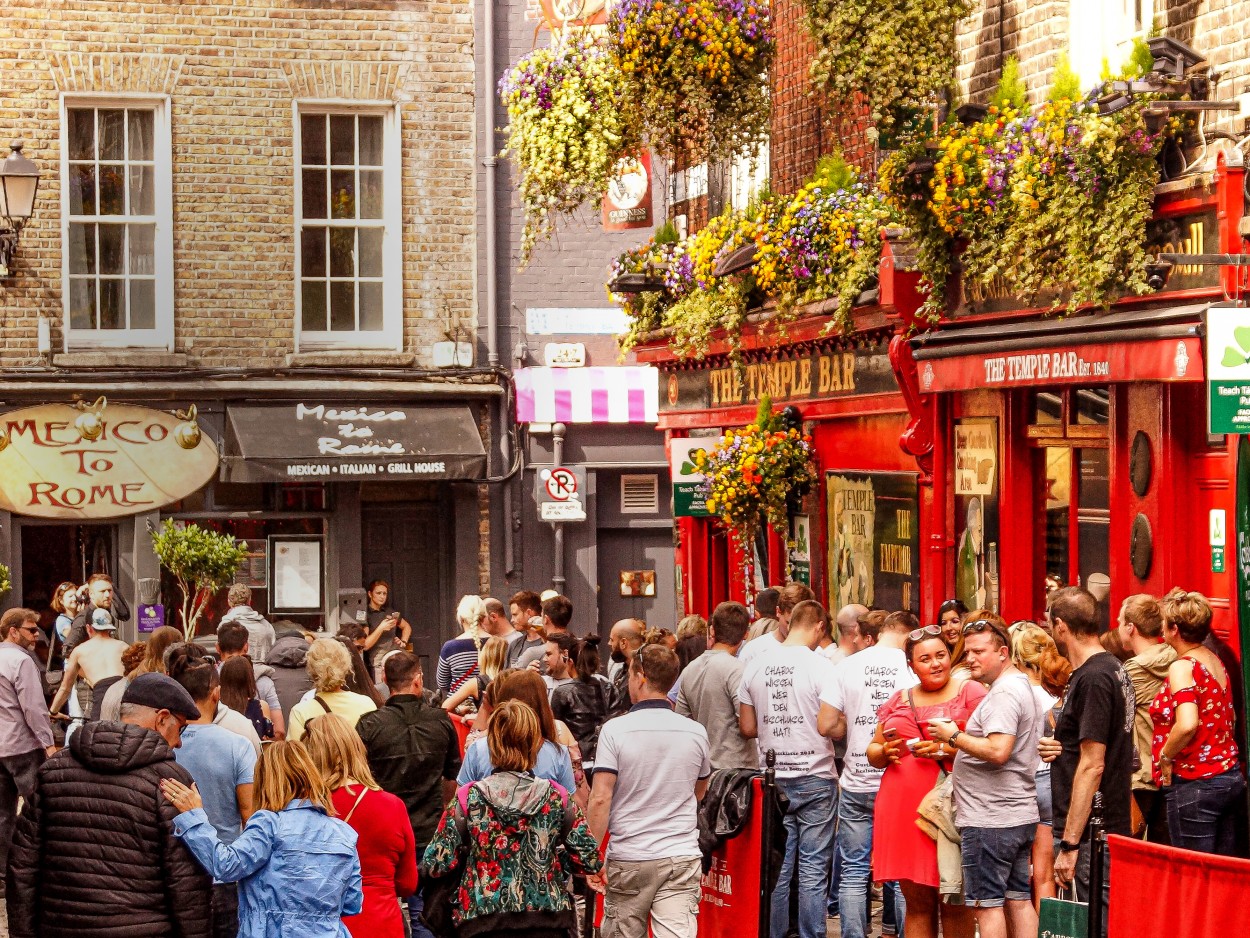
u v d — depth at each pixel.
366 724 8.40
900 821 7.95
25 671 11.34
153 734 6.47
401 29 19.03
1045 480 11.11
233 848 6.14
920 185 11.09
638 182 16.78
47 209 18.02
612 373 19.59
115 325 18.38
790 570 14.75
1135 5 10.28
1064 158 9.55
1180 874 5.96
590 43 13.99
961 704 7.85
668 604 20.05
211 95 18.48
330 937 6.16
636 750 7.75
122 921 6.23
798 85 14.86
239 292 18.59
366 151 19.11
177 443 18.30
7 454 17.81
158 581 18.28
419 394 18.97
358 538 19.03
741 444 14.23
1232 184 8.63
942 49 11.33
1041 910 6.70
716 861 8.48
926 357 11.25
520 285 19.50
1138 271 9.17
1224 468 9.18
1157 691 8.23
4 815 11.31
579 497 19.61
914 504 12.33
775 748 9.02
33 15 18.00
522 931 6.72
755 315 14.39
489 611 12.62
